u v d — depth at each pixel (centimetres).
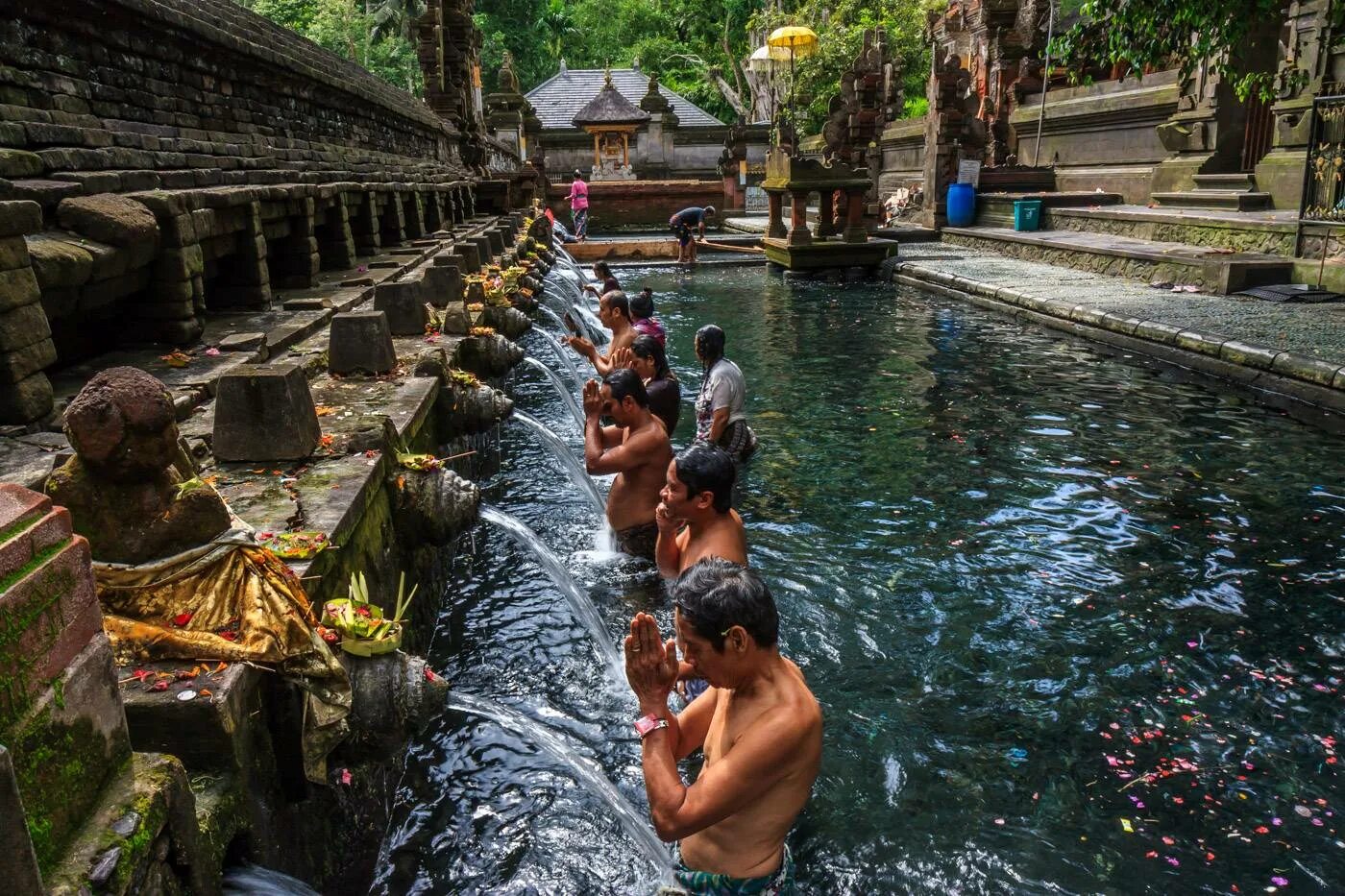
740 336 1425
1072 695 445
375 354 591
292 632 251
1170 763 394
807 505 692
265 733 254
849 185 2183
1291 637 487
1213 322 1160
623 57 5572
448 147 2828
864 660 481
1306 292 1320
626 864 348
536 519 679
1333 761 391
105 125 737
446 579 563
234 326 717
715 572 259
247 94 1127
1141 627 502
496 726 425
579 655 490
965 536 628
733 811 258
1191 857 342
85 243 504
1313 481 710
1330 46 1638
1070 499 689
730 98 4950
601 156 3978
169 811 193
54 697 172
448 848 352
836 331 1450
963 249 2428
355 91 1595
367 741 274
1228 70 1238
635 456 565
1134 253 1673
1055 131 2761
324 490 365
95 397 243
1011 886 332
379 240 1348
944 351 1265
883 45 3516
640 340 681
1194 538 612
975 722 428
